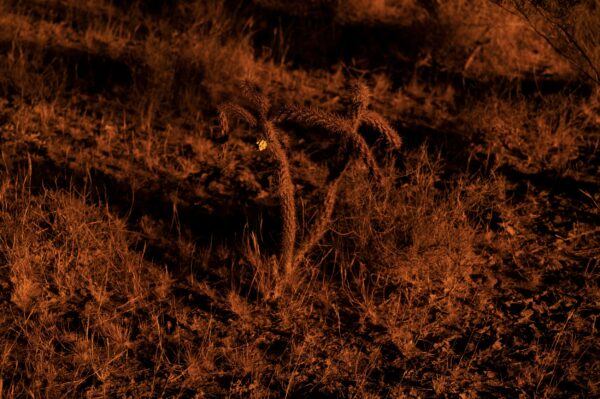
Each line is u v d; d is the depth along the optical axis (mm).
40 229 4062
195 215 4391
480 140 5129
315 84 5863
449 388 3303
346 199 4398
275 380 3332
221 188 4641
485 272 3988
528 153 4992
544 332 3598
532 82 5809
